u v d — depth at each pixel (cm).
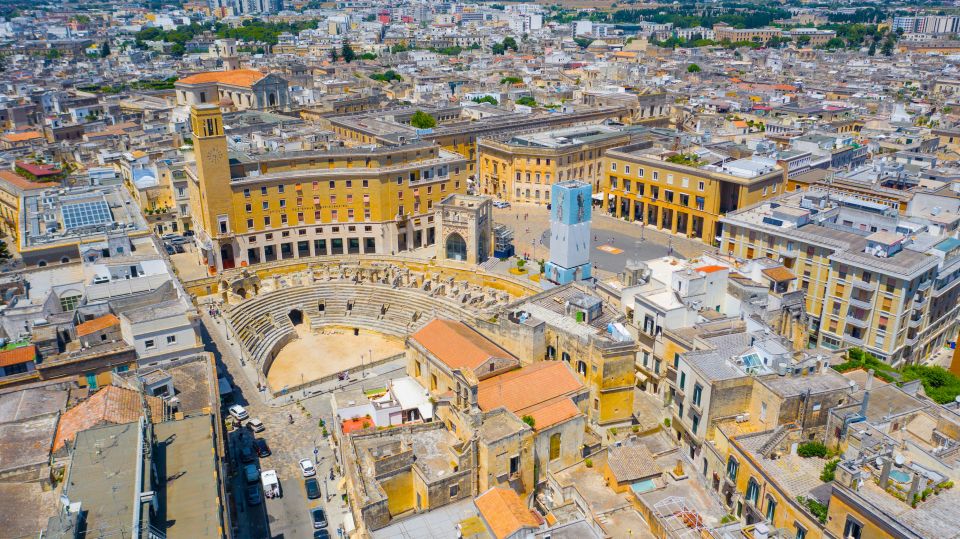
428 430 8619
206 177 15250
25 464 6806
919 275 11900
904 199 15825
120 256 12938
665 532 7188
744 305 10994
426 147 17525
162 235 18650
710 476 8275
